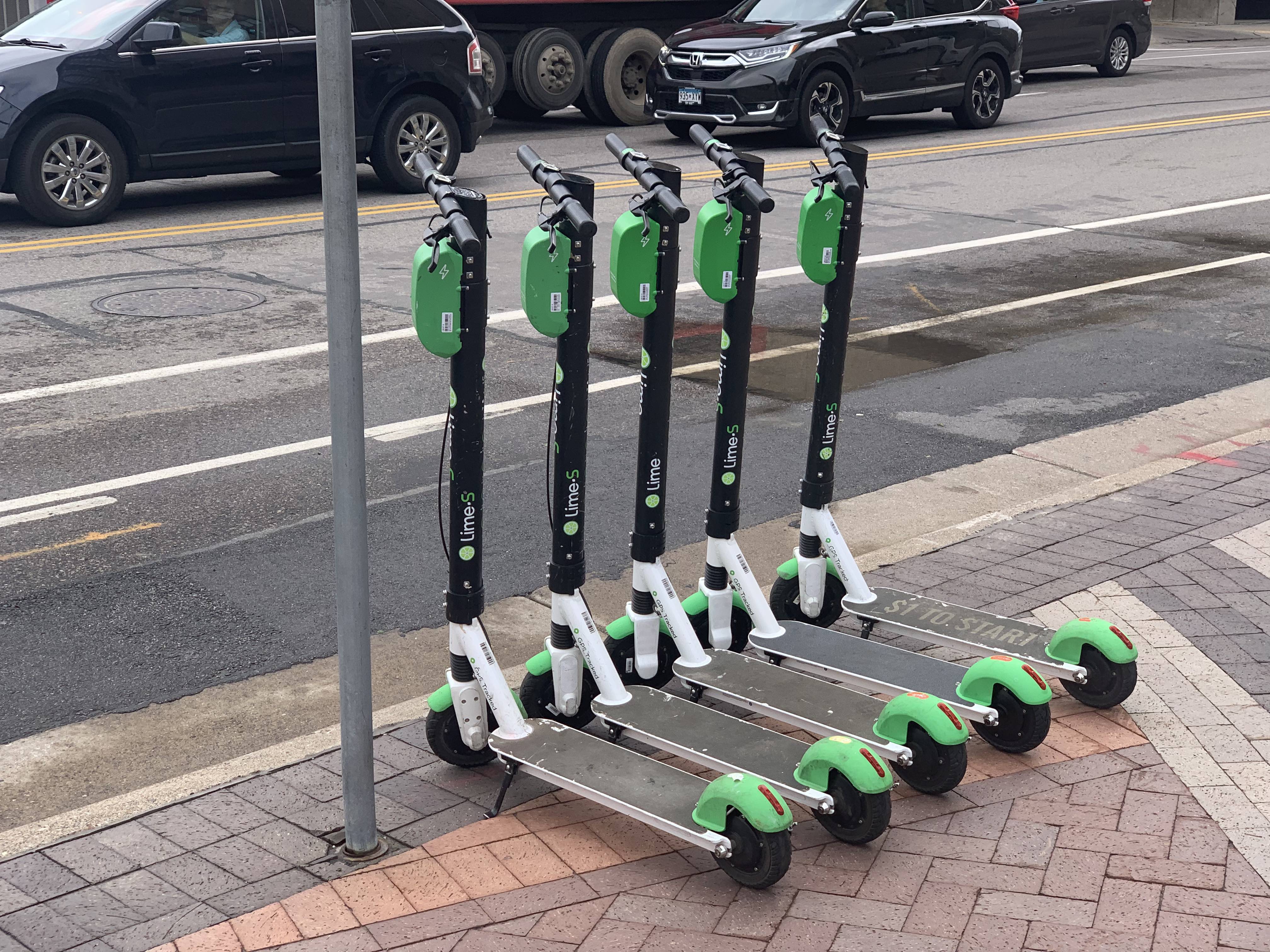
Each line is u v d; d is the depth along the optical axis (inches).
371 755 139.9
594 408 298.5
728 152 161.3
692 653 169.9
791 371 329.1
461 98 537.0
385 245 441.1
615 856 141.9
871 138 680.4
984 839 143.9
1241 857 139.8
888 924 129.9
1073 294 402.0
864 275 421.7
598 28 713.6
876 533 237.1
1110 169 596.7
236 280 398.0
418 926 129.8
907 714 149.6
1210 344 353.7
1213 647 185.9
